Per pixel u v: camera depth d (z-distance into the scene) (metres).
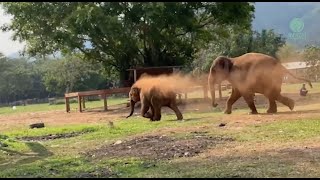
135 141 9.79
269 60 14.59
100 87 68.50
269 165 6.47
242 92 14.74
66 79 67.38
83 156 8.59
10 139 11.93
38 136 13.14
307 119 11.33
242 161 6.89
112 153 8.59
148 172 6.54
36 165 7.88
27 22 15.95
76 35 18.69
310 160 6.66
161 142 9.33
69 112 25.27
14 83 79.25
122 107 25.02
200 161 7.14
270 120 11.64
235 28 22.89
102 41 22.31
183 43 26.20
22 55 26.66
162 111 18.89
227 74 15.01
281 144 8.17
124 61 25.78
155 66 24.61
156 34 16.09
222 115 14.54
